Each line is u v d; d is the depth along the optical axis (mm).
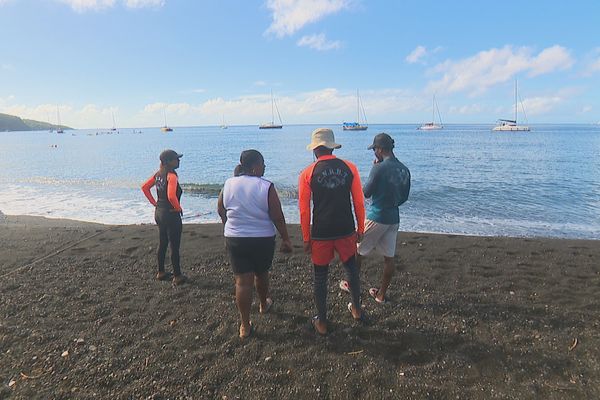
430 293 4531
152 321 3902
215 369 3074
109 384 2898
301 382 2902
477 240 7223
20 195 15867
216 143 63969
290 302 4328
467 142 56844
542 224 10047
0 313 4098
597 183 16312
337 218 3418
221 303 4320
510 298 4355
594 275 5109
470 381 2885
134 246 6805
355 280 3703
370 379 2920
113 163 31344
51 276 5266
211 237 7414
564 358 3141
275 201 3404
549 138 69625
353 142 59344
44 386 2877
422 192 14797
